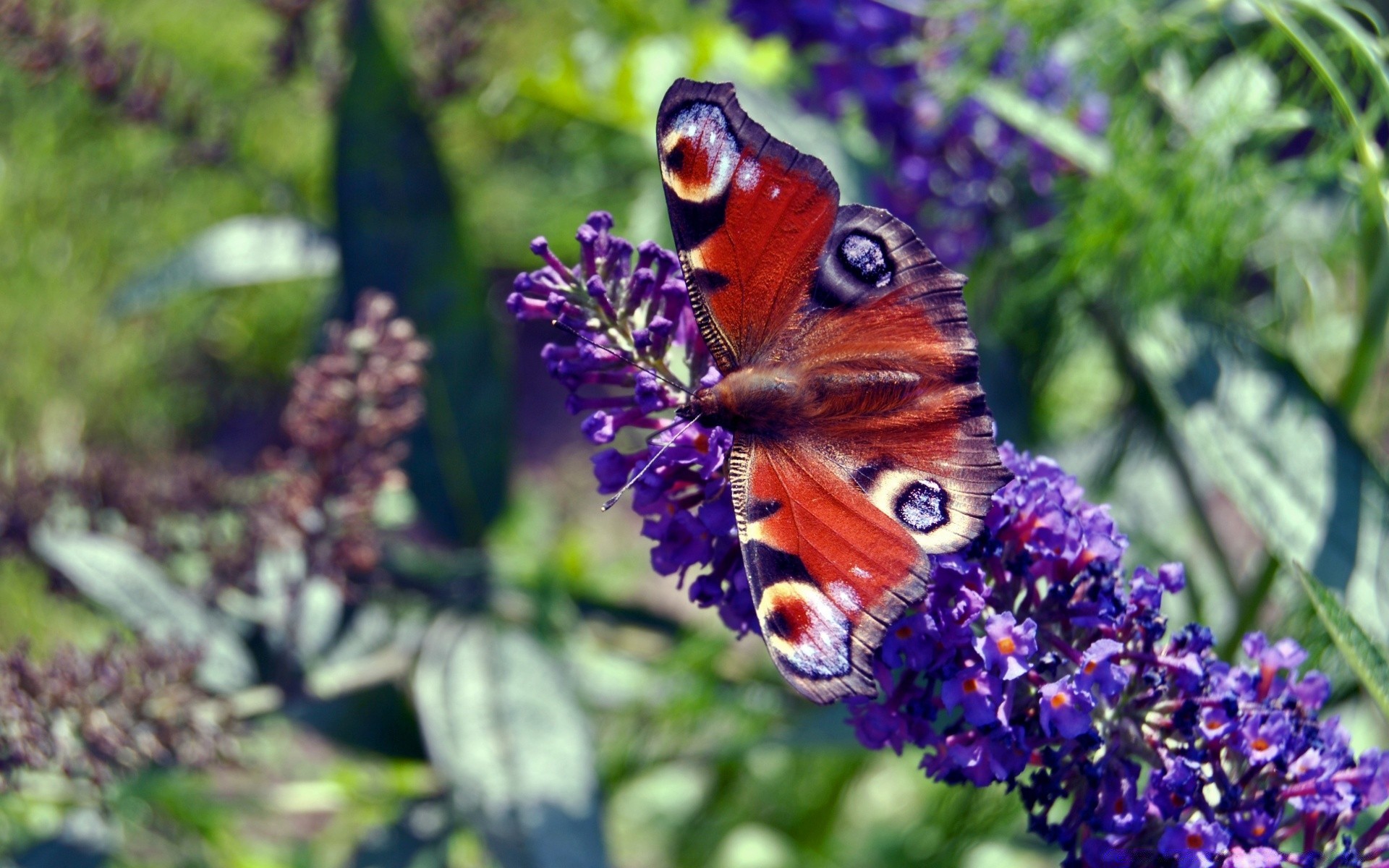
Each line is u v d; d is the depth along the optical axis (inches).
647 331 14.1
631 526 28.5
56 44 18.2
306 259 19.3
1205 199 16.4
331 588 17.5
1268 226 17.4
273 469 16.8
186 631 17.3
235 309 29.7
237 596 17.5
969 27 17.6
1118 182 16.6
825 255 14.5
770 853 21.0
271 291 29.9
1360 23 16.9
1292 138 17.6
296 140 25.8
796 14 17.6
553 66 20.3
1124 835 13.7
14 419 25.9
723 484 14.1
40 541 17.2
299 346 30.2
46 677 15.7
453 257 18.2
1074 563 13.9
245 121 24.2
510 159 26.1
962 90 17.2
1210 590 18.2
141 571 17.4
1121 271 17.4
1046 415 20.1
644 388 14.0
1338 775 13.8
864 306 14.4
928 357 14.2
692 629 18.8
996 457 13.8
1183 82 17.3
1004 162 17.8
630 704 18.1
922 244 14.4
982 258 18.1
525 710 17.1
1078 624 13.8
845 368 14.3
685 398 14.2
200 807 17.5
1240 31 17.1
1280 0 15.1
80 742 15.8
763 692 18.1
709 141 14.3
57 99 23.3
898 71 17.8
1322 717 16.7
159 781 17.0
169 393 29.3
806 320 14.5
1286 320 18.4
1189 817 13.7
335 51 19.4
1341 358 18.5
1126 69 17.5
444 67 18.6
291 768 19.2
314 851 19.2
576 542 20.4
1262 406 16.6
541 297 14.2
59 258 26.9
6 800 16.9
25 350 26.6
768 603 13.8
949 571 13.8
